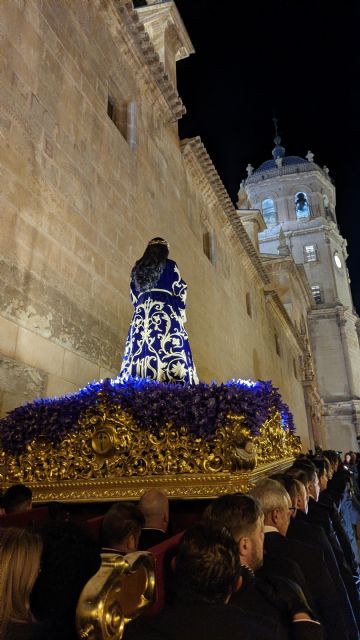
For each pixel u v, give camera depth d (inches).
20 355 222.4
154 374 192.2
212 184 631.2
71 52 319.6
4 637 56.9
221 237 707.4
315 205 1899.6
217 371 559.2
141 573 69.1
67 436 166.7
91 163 322.3
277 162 1993.1
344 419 1684.3
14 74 249.3
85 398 169.5
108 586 58.5
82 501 155.3
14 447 169.9
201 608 65.6
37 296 241.4
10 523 135.6
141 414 159.3
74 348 268.8
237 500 91.0
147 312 206.2
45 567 60.9
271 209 1924.2
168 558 87.7
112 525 92.6
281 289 1370.6
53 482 161.5
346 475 298.2
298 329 1418.6
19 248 233.1
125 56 420.2
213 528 72.1
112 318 319.3
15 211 233.9
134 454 158.1
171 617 65.9
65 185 283.9
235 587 69.6
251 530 87.8
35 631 57.4
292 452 248.4
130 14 400.2
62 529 66.0
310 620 77.0
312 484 182.2
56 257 263.9
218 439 151.5
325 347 1769.2
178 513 155.0
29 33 270.8
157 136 478.6
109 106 400.5
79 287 283.4
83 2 348.2
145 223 403.9
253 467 151.3
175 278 213.6
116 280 332.8
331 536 155.9
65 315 264.2
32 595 59.6
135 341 204.1
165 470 154.2
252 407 157.3
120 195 361.4
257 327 860.0
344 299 1876.2
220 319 615.8
